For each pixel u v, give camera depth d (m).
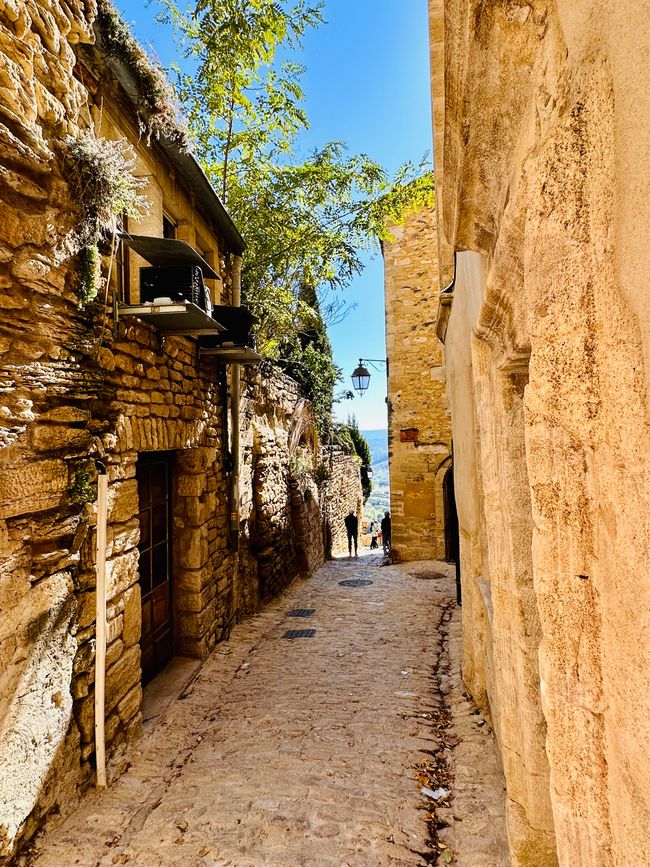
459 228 1.68
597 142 0.76
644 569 0.68
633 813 0.74
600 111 0.74
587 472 0.90
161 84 3.21
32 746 2.20
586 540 0.91
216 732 3.37
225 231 5.39
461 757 2.89
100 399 2.85
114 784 2.72
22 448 2.21
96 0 2.69
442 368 9.71
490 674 3.02
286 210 6.50
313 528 9.62
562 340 0.88
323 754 3.01
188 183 4.32
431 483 9.75
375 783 2.70
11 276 2.16
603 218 0.76
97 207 2.63
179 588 4.52
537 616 1.75
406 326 9.98
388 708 3.61
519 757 1.81
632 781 0.75
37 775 2.22
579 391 0.85
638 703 0.72
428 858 2.17
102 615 2.70
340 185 6.41
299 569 8.73
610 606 0.82
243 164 6.52
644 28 0.59
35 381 2.29
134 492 3.22
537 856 1.70
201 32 4.99
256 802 2.55
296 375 9.70
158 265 3.36
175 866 2.12
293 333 7.96
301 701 3.80
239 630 5.55
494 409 2.07
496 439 2.07
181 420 4.13
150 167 3.60
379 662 4.59
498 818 2.34
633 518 0.71
